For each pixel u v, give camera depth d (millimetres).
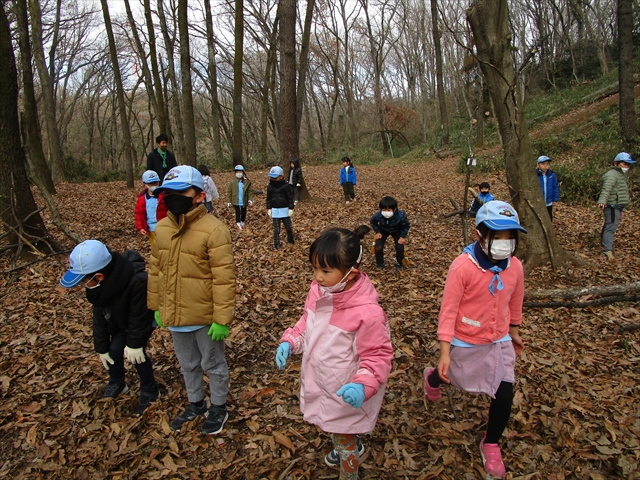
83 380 3566
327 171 23766
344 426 2199
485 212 2301
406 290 5551
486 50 5746
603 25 32188
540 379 3494
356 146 34000
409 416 3098
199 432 2945
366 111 43188
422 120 35219
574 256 6246
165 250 2713
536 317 4703
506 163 6094
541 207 6012
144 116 44562
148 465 2688
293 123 11414
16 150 6250
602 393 3301
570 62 32531
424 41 34531
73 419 3098
